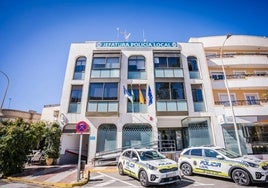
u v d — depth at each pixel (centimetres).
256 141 1491
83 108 1562
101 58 1747
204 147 891
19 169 1067
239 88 1761
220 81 1758
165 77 1659
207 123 1548
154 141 1470
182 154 966
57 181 834
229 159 761
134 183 796
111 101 1547
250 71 1975
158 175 695
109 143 1488
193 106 1585
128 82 1655
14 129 1055
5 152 1013
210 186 704
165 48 1819
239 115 1501
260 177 669
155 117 1537
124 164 945
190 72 1739
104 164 1314
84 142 1700
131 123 1526
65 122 1520
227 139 1474
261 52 2159
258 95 1811
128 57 1770
